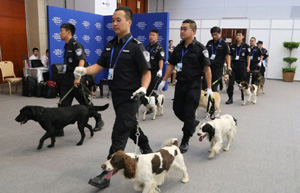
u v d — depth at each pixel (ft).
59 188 8.14
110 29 30.07
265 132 14.12
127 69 7.78
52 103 20.71
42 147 11.50
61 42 24.86
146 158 6.95
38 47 32.17
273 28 39.24
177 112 11.16
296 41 38.34
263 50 31.78
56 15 24.11
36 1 31.01
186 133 10.92
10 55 30.55
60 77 22.76
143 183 6.97
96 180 7.83
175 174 9.12
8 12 29.73
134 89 7.89
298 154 11.10
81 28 27.35
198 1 48.01
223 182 8.63
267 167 9.79
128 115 7.84
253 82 26.68
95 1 29.27
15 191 7.93
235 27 41.32
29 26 31.94
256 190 8.14
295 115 18.03
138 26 28.63
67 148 11.41
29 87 23.22
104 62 8.34
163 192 7.93
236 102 22.54
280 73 40.06
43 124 10.96
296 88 31.40
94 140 12.43
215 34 17.07
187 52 10.54
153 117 16.44
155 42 18.29
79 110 11.64
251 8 44.75
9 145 11.72
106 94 24.98
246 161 10.32
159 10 51.06
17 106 19.49
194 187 8.27
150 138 12.87
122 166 6.44
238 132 14.06
